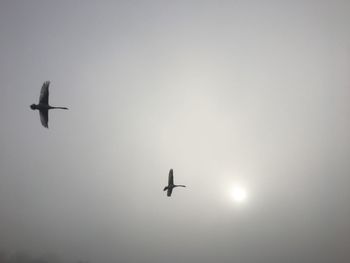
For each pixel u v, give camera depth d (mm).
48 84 29078
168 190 41812
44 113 28266
